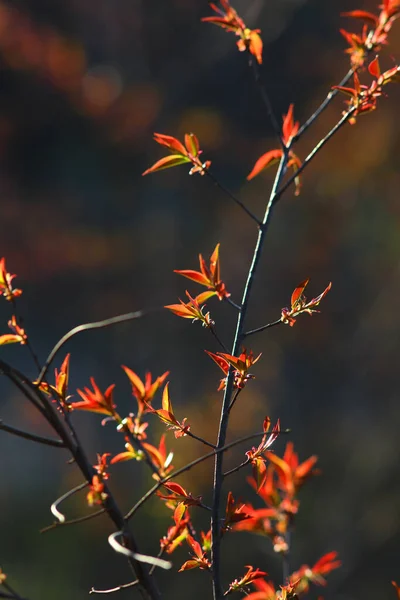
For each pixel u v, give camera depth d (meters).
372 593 9.55
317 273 16.23
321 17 17.20
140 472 12.24
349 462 12.40
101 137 17.88
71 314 17.95
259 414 13.33
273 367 15.74
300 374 15.90
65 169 18.11
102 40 18.66
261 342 15.81
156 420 10.94
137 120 17.72
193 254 17.39
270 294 16.25
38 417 16.22
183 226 17.70
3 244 16.78
